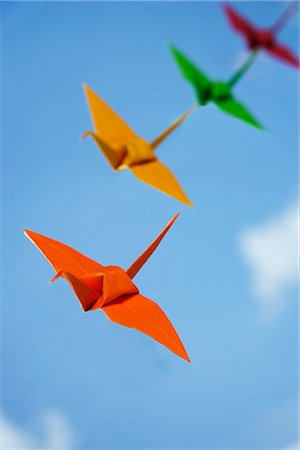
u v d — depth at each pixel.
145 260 1.70
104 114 2.10
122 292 1.57
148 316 1.54
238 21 2.15
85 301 1.52
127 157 1.97
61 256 1.69
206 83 2.08
